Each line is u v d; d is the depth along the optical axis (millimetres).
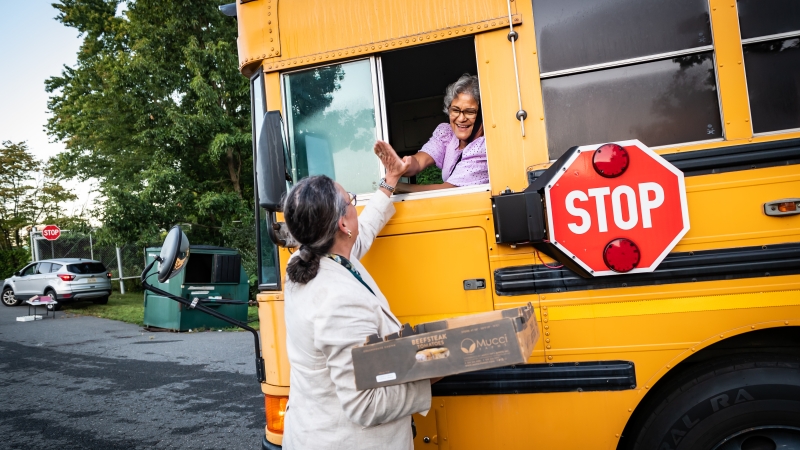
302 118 2373
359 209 2277
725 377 1969
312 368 1616
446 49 2725
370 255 2217
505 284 2088
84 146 17578
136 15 15383
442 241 2164
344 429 1569
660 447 2006
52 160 20875
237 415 5043
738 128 1980
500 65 2154
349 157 2340
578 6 2117
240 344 8742
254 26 2414
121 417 5094
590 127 2100
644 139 2074
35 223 36031
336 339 1504
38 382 6664
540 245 2059
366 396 1490
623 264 1938
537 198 1994
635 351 1999
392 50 2260
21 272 16938
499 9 2162
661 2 2074
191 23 14719
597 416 2020
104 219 14312
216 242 15977
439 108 3393
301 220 1580
